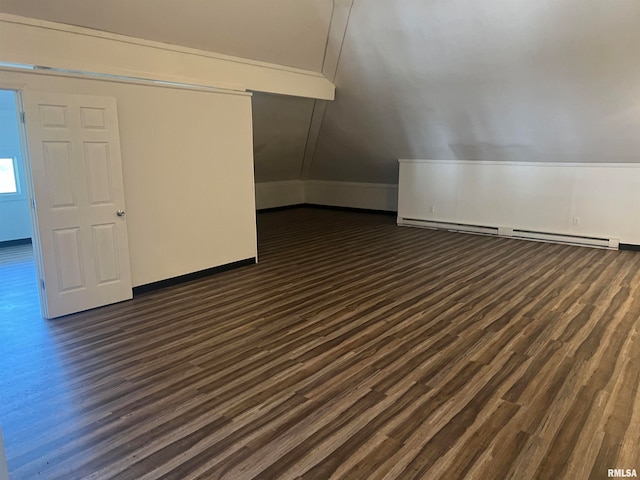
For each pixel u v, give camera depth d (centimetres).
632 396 269
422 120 723
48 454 224
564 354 324
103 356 331
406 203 852
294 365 314
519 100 600
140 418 254
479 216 769
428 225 830
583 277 511
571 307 416
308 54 644
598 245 662
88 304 424
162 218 479
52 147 384
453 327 375
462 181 777
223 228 545
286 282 506
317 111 816
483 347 337
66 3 390
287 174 1033
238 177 555
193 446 229
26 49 383
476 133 696
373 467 213
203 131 506
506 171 727
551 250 648
